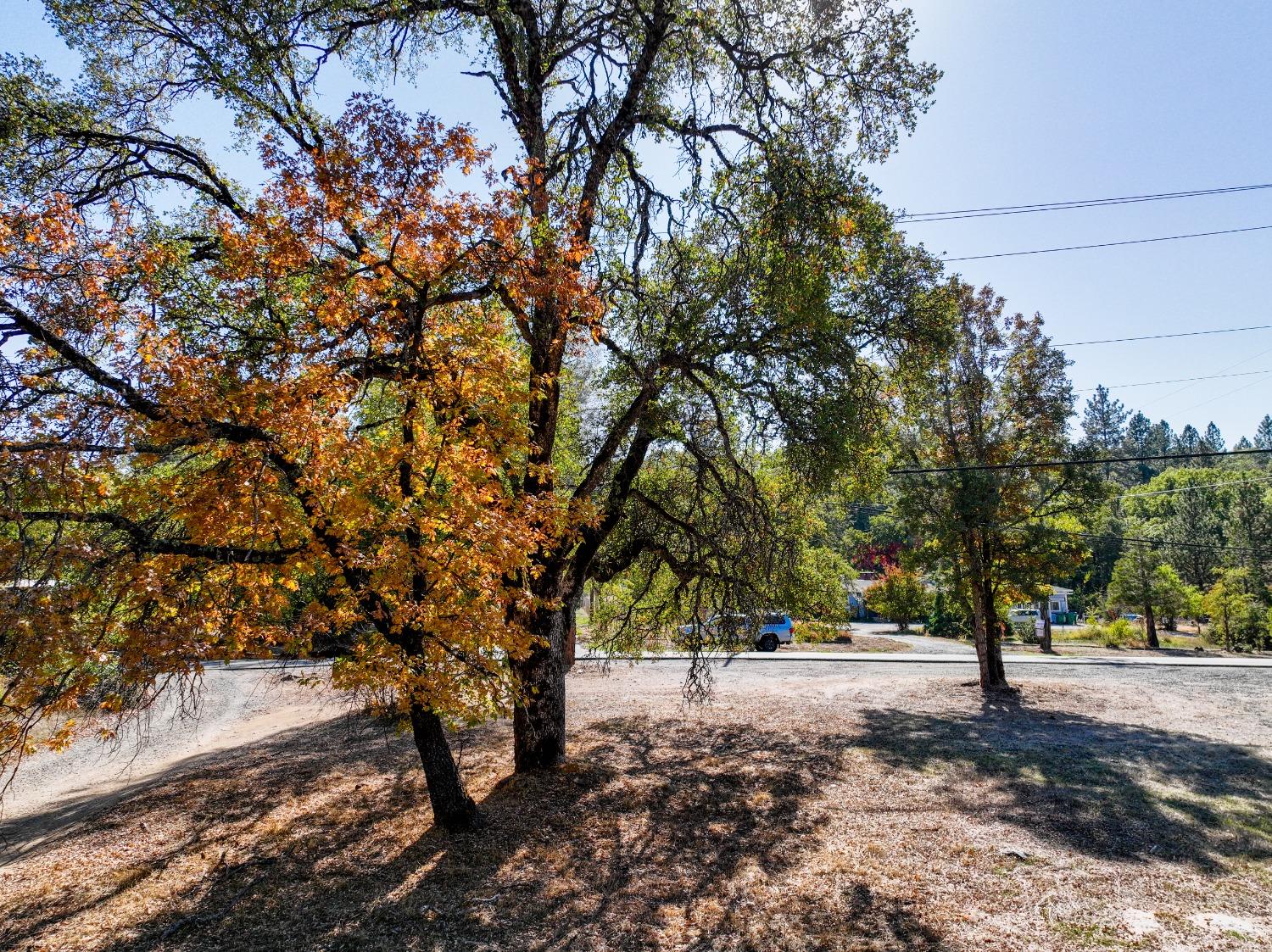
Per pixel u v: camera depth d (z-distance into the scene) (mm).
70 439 5629
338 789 10984
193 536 6156
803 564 14805
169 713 20000
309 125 8734
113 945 6254
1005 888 7152
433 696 6863
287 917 6711
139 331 6664
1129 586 38969
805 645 34031
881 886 7254
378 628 7242
